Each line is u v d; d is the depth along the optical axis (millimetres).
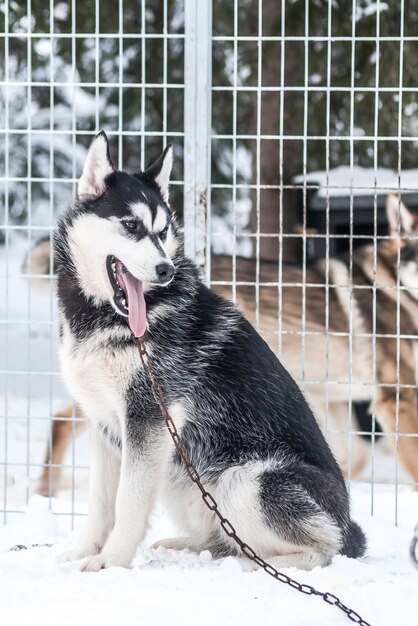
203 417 4316
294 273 7691
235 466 4250
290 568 3873
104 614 3326
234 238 5387
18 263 13891
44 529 5043
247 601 3461
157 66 11055
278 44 9992
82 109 11844
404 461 7281
